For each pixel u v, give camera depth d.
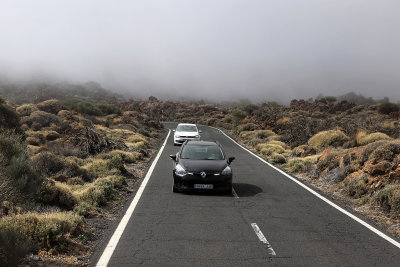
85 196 8.93
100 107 49.81
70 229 6.34
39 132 24.19
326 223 7.65
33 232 5.80
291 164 16.41
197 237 6.46
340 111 75.12
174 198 9.73
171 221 7.50
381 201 9.00
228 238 6.44
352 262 5.43
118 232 6.71
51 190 8.38
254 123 44.19
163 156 20.05
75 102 45.91
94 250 5.80
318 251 5.89
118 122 41.81
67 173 11.53
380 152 11.40
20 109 32.28
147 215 7.97
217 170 10.22
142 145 23.78
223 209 8.62
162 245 6.01
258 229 7.04
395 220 8.08
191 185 10.13
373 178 10.47
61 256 5.43
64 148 17.22
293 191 11.14
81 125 30.34
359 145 21.70
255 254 5.66
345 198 10.42
